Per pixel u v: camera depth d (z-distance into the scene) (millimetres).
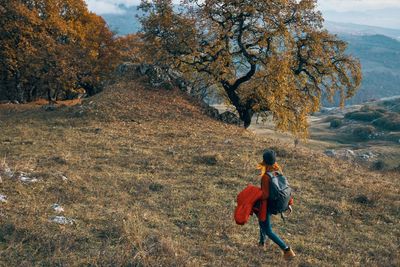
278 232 9922
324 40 33406
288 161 16766
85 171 13883
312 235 9906
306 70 34438
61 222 8867
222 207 11234
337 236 9938
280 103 31453
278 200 7926
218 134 21922
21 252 7504
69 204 10391
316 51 32219
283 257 8453
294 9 31391
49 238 8016
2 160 14281
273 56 30578
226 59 31875
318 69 33750
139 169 14727
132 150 17422
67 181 12227
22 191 10688
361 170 17969
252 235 9578
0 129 21625
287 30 30375
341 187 13703
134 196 11750
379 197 12672
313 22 32688
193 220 10141
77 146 17906
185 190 12508
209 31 33094
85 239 8273
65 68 45438
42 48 45875
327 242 9570
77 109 25719
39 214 9180
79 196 11023
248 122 34812
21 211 9266
